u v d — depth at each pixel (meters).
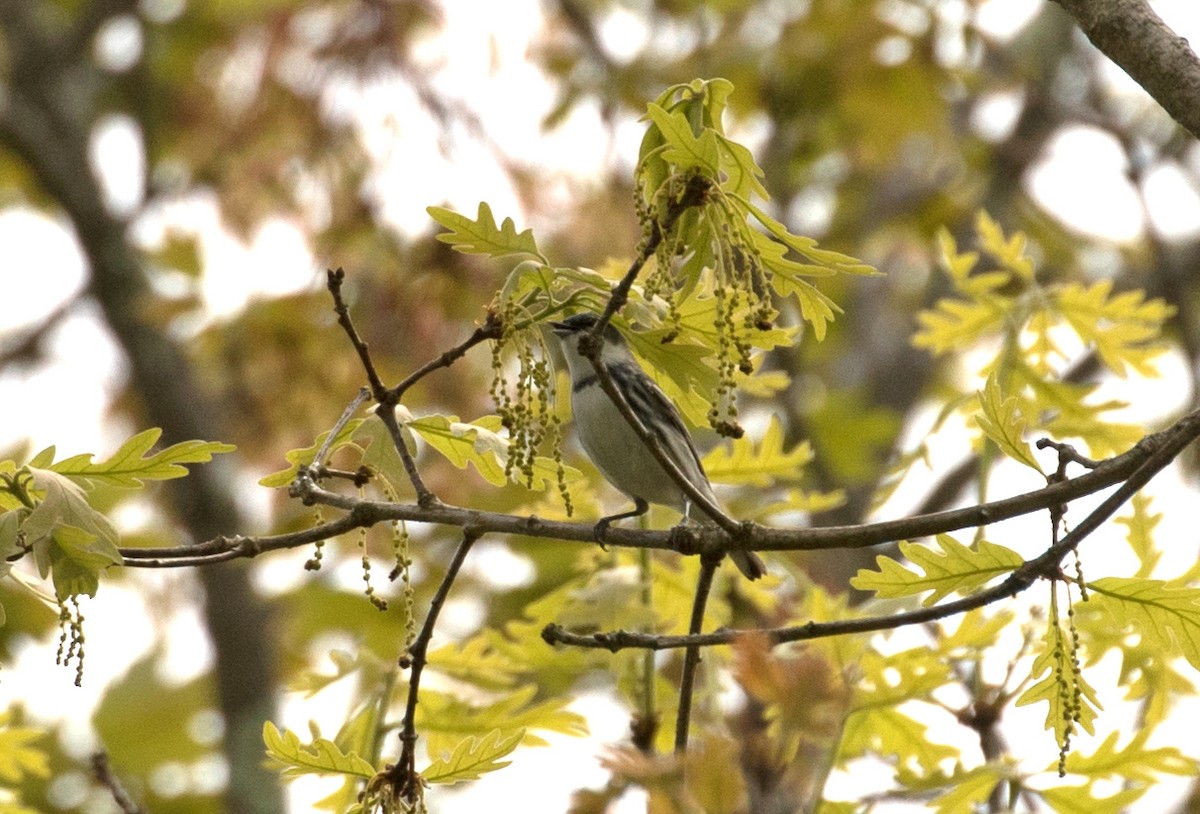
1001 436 5.81
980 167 19.80
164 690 16.89
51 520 5.54
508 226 5.93
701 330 6.31
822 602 7.90
